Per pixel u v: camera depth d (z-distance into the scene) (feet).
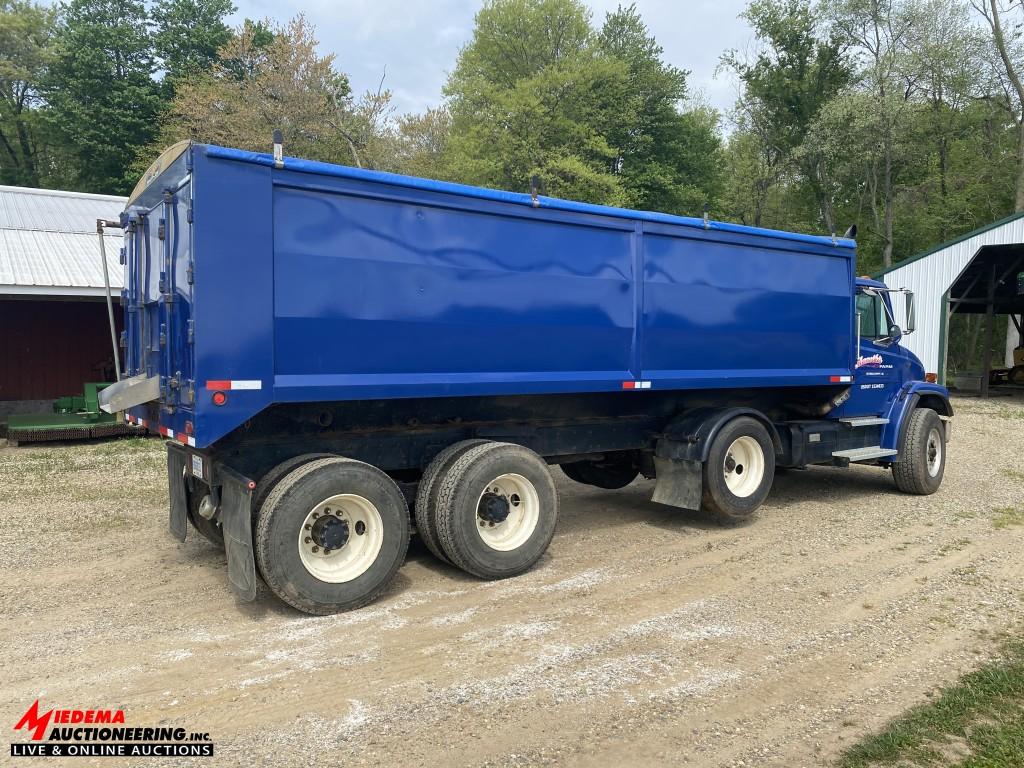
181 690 12.03
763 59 122.72
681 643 13.94
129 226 19.11
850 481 31.17
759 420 23.80
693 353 21.95
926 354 71.56
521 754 10.07
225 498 15.94
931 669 12.82
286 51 83.76
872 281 28.55
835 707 11.44
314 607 15.28
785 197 136.36
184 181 14.66
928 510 25.50
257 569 15.87
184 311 14.71
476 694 11.82
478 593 16.92
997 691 11.81
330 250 15.56
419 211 16.71
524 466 18.19
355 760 9.92
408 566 19.10
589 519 24.30
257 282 14.69
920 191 117.19
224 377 14.35
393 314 16.38
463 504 17.13
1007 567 18.84
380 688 12.07
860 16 104.47
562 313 19.07
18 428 38.93
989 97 104.47
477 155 98.78
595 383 19.81
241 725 10.87
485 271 17.72
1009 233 65.77
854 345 26.84
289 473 15.52
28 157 133.59
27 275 38.93
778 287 24.13
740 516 22.99
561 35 115.85
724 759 9.98
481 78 106.22
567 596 16.67
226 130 83.51
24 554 20.03
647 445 23.49
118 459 35.50
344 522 15.87
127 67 120.06
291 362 15.17
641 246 20.57
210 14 126.93
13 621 15.19
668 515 24.88
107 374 53.31
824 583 17.60
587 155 104.68
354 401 17.62
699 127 129.39
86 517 24.26
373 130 91.09
